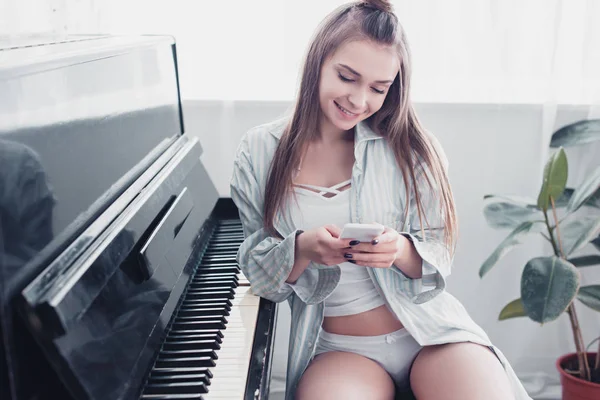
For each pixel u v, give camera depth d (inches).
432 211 56.8
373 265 49.6
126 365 36.4
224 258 61.0
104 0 81.7
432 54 87.4
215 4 85.1
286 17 85.4
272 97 89.0
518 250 93.0
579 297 83.5
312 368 54.5
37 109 33.9
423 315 55.1
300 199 55.7
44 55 36.8
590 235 79.0
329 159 56.7
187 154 62.4
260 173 57.7
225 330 48.1
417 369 53.6
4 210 29.5
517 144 90.5
